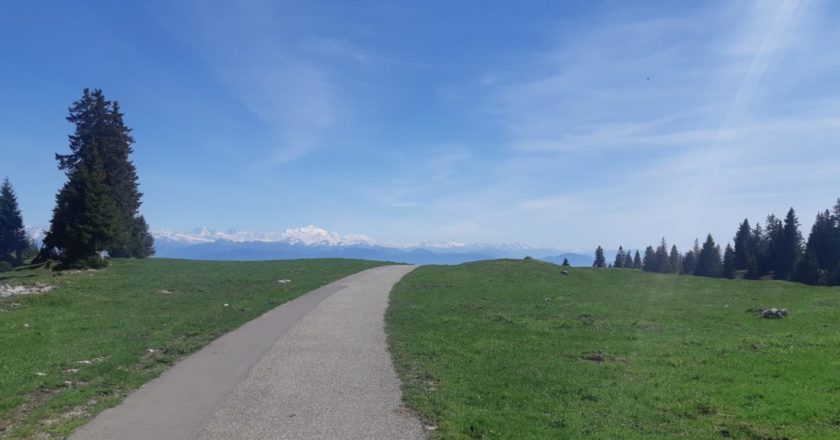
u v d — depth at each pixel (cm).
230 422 1068
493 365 1622
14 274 4803
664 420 1162
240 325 2220
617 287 4194
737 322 2569
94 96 6438
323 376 1434
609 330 2334
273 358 1642
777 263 9869
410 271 5131
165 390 1293
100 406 1159
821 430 1066
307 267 5491
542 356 1778
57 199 4928
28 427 1030
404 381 1394
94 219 4878
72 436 987
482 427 1060
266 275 4612
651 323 2534
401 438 991
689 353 1841
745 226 12069
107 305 2934
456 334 2111
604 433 1062
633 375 1541
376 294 3344
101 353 1714
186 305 2903
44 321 2402
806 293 3891
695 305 3222
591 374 1546
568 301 3328
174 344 1855
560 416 1166
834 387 1359
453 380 1421
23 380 1369
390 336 2019
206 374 1449
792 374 1505
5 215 10375
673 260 13925
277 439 980
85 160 6053
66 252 4894
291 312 2572
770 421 1131
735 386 1405
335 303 2892
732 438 1053
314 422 1072
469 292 3647
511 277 4688
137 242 7069
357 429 1035
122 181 6469
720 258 11988
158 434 999
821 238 9800
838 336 2052
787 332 2252
